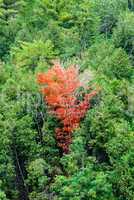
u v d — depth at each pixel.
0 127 48.16
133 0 98.25
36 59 68.75
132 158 44.59
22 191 49.09
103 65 62.03
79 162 46.03
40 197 46.19
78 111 49.22
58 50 75.69
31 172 46.75
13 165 48.28
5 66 60.66
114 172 44.53
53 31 81.50
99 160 47.88
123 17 82.06
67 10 95.44
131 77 61.66
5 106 50.28
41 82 50.34
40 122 51.34
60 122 50.22
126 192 43.41
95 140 47.12
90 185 42.88
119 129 46.38
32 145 48.88
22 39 80.25
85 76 51.91
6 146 47.59
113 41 75.00
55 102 49.47
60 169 48.12
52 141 49.38
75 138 47.78
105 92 51.44
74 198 41.84
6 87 52.75
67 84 49.38
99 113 47.75
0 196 43.84
